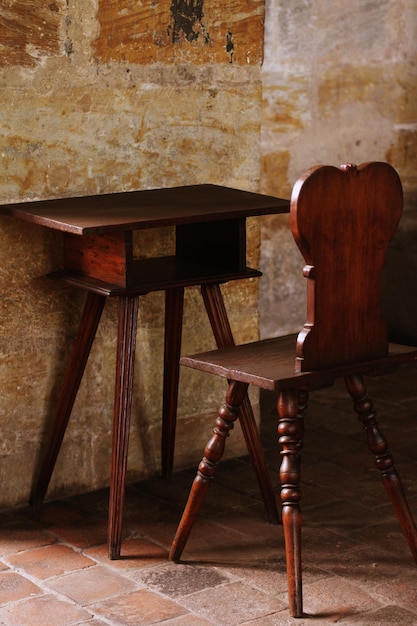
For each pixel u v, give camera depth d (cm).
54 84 414
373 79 661
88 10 415
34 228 417
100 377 447
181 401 473
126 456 390
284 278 699
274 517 421
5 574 376
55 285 428
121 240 380
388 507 438
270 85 661
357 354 352
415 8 634
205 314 472
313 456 500
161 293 455
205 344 475
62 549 397
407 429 539
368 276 349
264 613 347
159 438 470
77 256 408
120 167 437
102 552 395
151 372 461
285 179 682
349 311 346
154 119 442
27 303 423
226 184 468
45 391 435
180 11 439
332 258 337
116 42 425
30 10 402
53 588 365
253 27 461
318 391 602
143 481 466
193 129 453
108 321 445
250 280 481
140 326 452
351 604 352
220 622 341
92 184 432
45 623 340
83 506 439
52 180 421
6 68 402
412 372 639
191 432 480
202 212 388
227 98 459
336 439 524
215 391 483
